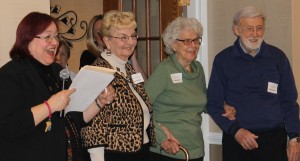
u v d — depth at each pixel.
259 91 3.14
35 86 2.19
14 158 2.11
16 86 2.11
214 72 3.28
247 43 3.10
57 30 2.30
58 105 2.14
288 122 3.16
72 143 2.37
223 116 3.15
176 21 3.13
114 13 2.67
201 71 3.27
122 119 2.54
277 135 3.12
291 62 3.60
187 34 3.07
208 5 3.91
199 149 3.13
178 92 3.06
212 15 3.90
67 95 2.17
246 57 3.16
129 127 2.55
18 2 3.01
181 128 3.06
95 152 2.49
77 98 2.29
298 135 3.13
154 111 3.12
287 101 3.19
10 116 2.05
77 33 6.16
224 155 3.23
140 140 2.56
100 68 2.25
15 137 2.09
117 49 2.64
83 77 2.21
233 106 3.19
